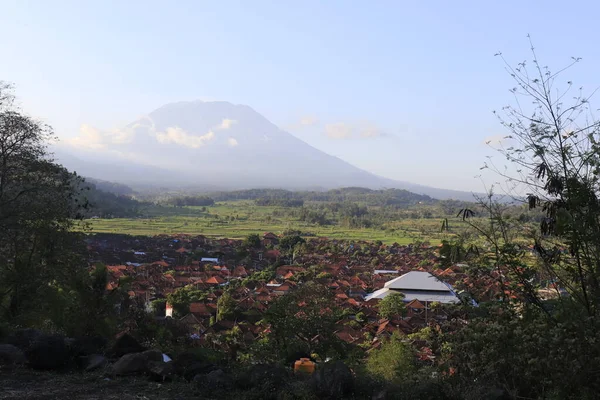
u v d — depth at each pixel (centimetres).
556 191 753
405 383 787
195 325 3381
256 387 791
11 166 1906
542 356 720
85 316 1320
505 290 807
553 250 771
